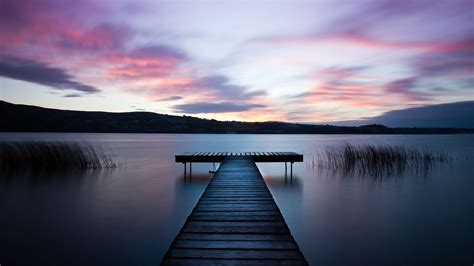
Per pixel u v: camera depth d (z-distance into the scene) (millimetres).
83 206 8023
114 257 4953
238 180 7043
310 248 5352
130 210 7723
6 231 6066
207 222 3803
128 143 46062
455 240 5691
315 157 21469
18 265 4629
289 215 7332
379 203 8461
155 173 14328
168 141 58281
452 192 9844
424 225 6566
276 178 12766
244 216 4074
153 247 5367
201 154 13344
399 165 14953
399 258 4945
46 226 6398
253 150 29297
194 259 2658
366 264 4750
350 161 15695
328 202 8570
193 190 10328
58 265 4637
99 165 15039
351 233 6086
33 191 9609
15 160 13102
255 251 2848
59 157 13773
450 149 29359
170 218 7078
